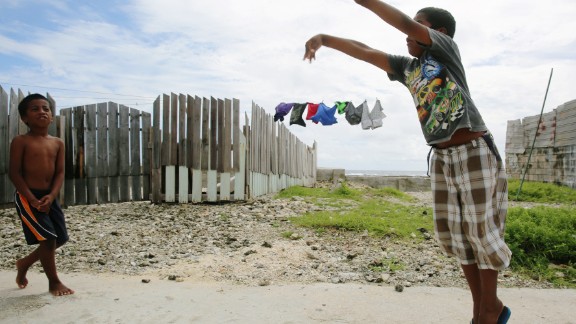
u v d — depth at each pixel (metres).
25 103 3.48
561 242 4.66
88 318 2.89
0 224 6.09
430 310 3.11
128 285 3.68
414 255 4.72
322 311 3.06
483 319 2.41
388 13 2.34
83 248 4.98
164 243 5.29
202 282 3.83
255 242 5.28
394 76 2.88
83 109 7.72
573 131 13.45
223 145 8.33
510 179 17.08
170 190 8.08
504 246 2.38
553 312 3.12
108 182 7.86
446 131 2.41
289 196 9.91
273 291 3.53
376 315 3.00
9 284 3.70
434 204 2.68
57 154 3.59
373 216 6.82
